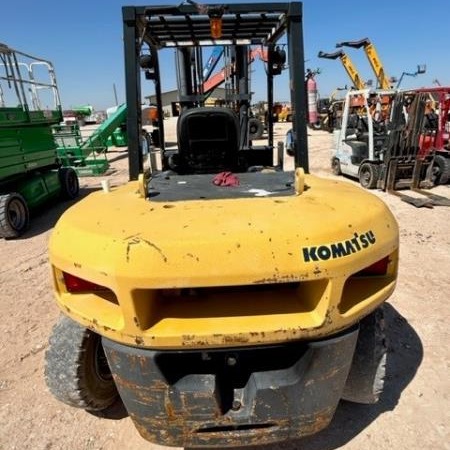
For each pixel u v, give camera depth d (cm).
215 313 160
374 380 206
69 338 211
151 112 332
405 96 813
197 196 196
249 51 382
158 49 332
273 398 165
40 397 259
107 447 219
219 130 266
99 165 1198
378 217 175
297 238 149
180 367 167
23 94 704
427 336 305
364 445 212
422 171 866
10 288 434
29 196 712
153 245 147
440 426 223
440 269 430
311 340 162
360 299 170
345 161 998
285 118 2842
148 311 156
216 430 172
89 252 157
